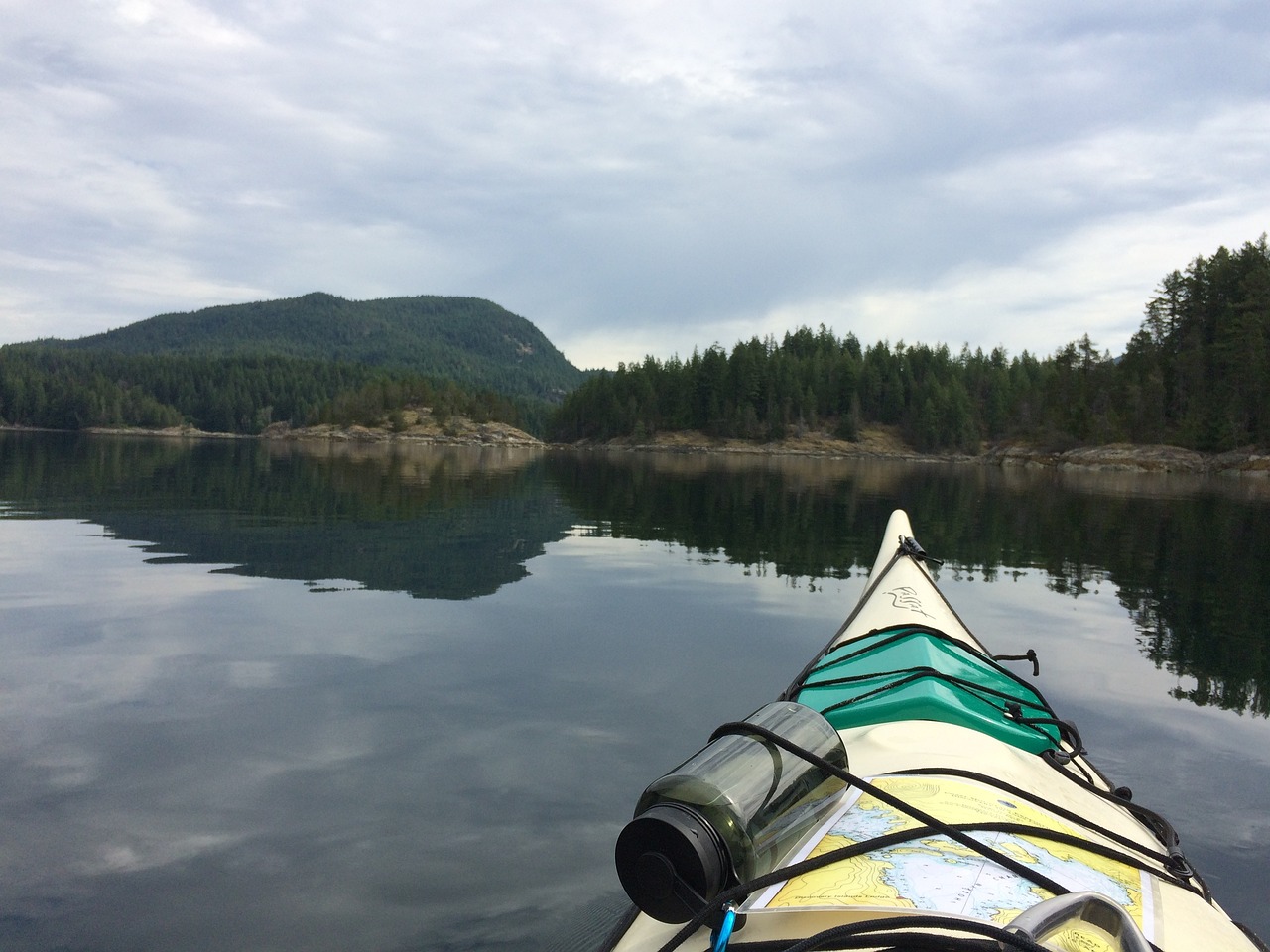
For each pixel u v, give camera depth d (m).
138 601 9.33
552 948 3.35
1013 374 136.25
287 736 5.55
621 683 6.79
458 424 163.00
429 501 22.42
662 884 1.96
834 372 135.88
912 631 4.70
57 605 9.06
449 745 5.45
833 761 2.48
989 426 125.44
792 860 2.20
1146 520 22.06
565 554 13.67
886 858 2.12
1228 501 30.28
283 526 15.95
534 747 5.44
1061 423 84.50
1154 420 72.81
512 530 16.67
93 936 3.41
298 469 36.62
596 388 147.12
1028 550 15.63
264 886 3.80
